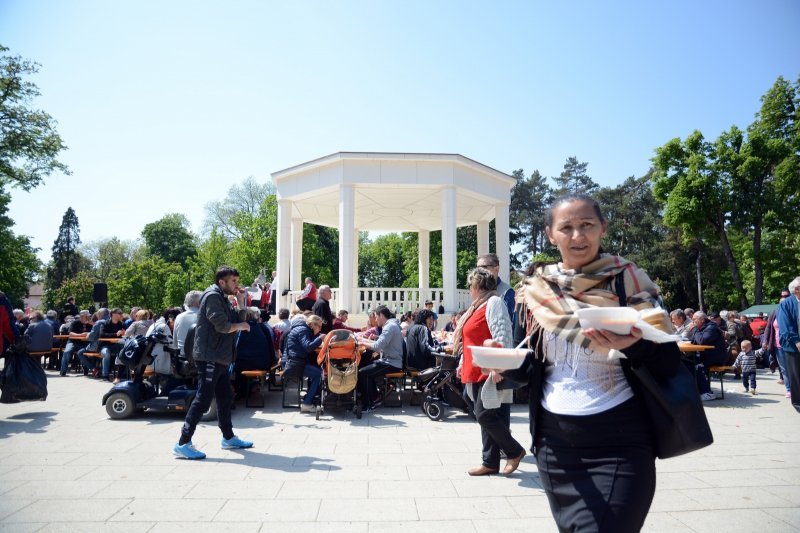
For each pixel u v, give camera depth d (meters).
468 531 3.42
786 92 29.97
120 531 3.41
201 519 3.63
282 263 17.38
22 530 3.42
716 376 13.50
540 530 3.44
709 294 43.41
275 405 9.09
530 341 2.04
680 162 31.75
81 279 50.16
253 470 4.88
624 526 1.64
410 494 4.19
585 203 1.93
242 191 58.84
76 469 4.89
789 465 5.09
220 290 5.53
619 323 1.55
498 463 4.77
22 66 26.75
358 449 5.78
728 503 3.97
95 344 12.84
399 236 56.69
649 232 48.38
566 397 1.87
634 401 1.82
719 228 31.17
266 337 8.98
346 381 7.61
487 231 21.86
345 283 15.33
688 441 1.70
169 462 5.15
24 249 40.03
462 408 7.66
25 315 16.52
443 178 15.78
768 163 29.84
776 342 9.69
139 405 7.59
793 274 30.84
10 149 26.92
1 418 7.59
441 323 14.81
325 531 3.42
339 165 15.70
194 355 5.41
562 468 1.84
